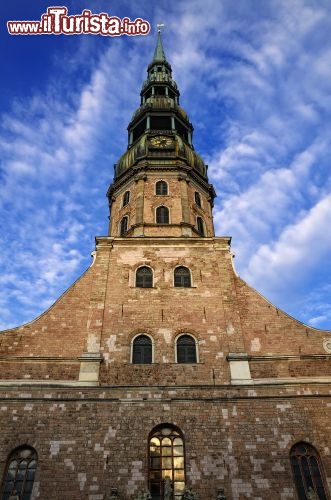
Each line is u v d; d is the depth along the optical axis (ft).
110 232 102.06
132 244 87.25
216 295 80.07
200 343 73.46
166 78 142.10
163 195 100.12
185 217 96.07
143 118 122.72
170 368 70.23
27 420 63.82
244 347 72.95
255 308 78.23
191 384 68.28
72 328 74.84
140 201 98.53
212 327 75.56
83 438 62.49
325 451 61.98
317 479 60.13
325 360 71.36
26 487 58.90
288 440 62.90
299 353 72.38
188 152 111.55
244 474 59.93
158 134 113.39
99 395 66.59
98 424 63.82
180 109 125.70
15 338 72.84
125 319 76.18
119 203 105.19
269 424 64.34
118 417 64.64
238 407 65.92
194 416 65.10
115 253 85.76
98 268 83.05
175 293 80.12
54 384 67.46
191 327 75.56
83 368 69.56
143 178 102.63
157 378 69.00
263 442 62.64
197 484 59.16
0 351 71.00
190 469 60.34
